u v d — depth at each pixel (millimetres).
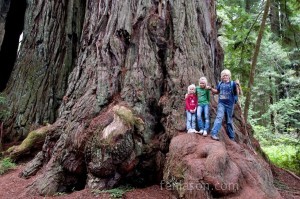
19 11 15758
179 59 7922
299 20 16938
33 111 12148
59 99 12516
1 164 9391
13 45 15984
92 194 6641
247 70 15000
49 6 13055
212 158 5707
